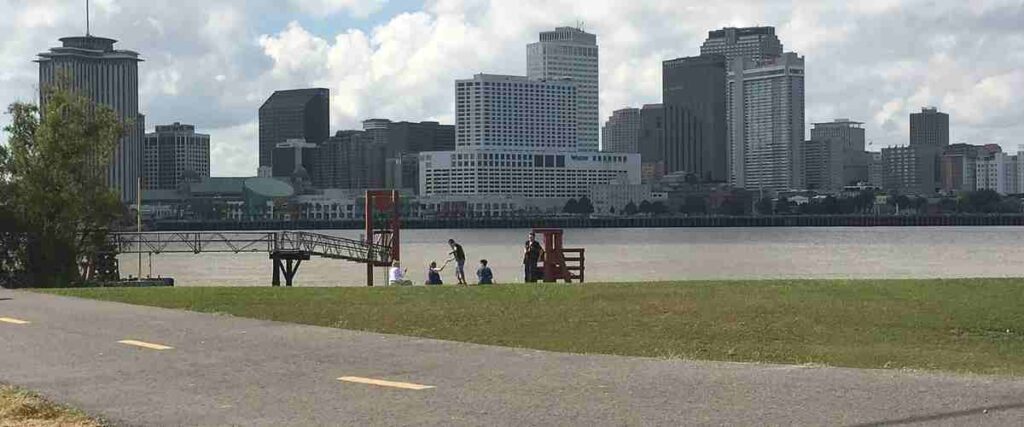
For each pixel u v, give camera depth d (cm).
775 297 2569
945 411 1042
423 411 1105
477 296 2631
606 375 1291
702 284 2881
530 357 1463
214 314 2142
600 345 2042
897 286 2773
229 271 8950
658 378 1261
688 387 1197
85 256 6119
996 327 2264
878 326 2264
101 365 1460
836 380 1226
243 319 2030
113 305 2352
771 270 9288
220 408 1148
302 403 1166
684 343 2078
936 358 1962
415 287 2911
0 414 1127
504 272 8438
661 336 2153
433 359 1457
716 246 16300
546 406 1112
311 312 2336
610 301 2533
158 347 1630
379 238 7544
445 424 1041
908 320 2312
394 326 2198
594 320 2303
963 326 2266
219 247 14225
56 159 5953
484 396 1176
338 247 6825
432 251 14262
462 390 1216
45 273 5812
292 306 2422
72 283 5622
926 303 2488
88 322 1986
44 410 1145
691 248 15412
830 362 1906
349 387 1256
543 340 2084
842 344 2112
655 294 2638
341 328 2031
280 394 1223
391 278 4606
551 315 2353
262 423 1068
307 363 1448
